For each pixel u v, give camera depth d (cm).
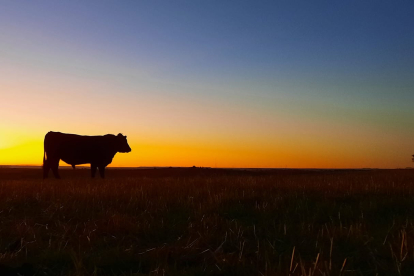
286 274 409
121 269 453
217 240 561
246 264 454
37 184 1238
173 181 1362
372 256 470
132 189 1027
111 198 910
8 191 1016
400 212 750
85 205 841
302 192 969
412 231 561
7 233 613
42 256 487
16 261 471
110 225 637
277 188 1084
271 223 668
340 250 514
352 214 717
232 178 1507
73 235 601
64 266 458
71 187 1119
